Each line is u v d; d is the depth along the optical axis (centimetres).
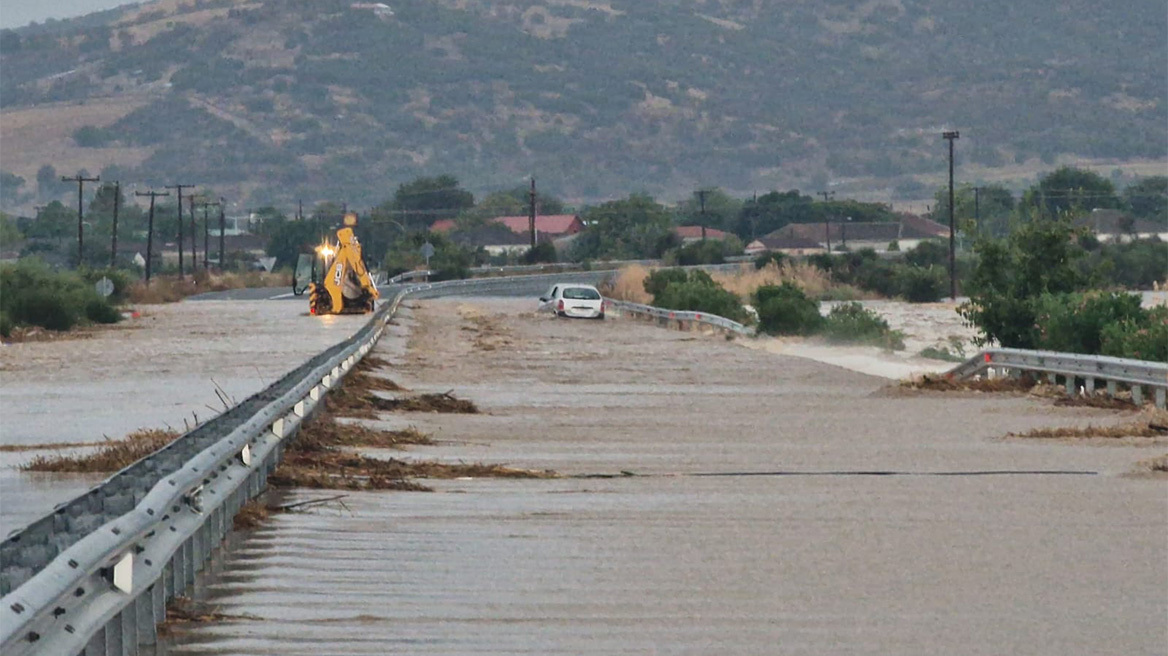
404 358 13538
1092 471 6450
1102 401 9281
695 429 8244
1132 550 4609
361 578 4091
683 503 5528
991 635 3538
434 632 3512
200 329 18625
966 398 9944
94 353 14438
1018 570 4300
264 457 5384
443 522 5025
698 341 16438
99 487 3409
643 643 3438
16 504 5206
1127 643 3469
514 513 5250
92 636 2780
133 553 3209
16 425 8069
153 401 9456
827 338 15712
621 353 14512
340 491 5666
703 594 3959
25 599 2453
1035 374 10438
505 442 7594
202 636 3434
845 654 3356
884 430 8181
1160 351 9862
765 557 4475
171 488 3612
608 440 7712
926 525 5050
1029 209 13238
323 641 3406
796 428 8300
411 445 7350
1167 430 7875
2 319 17425
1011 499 5650
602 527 4978
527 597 3897
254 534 4722
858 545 4684
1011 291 12650
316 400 7700
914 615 3744
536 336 17162
